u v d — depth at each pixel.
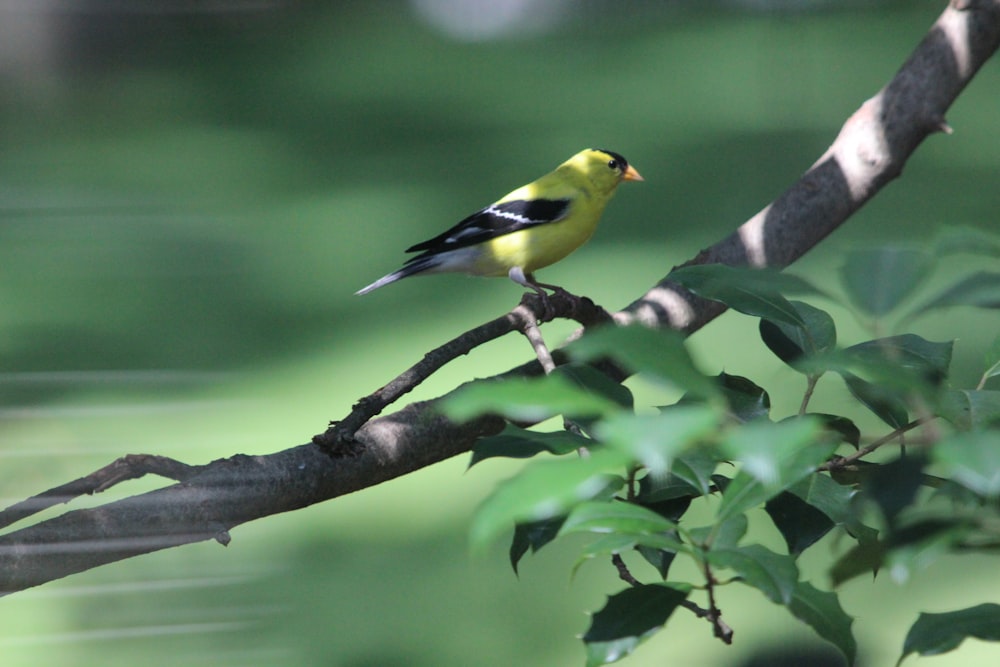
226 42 40.91
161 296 18.23
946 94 4.72
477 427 3.67
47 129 28.53
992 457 1.47
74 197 20.45
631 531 1.85
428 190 24.91
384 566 10.49
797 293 1.84
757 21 41.88
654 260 19.52
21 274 18.70
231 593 9.14
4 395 12.92
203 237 20.78
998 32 4.71
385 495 12.27
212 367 15.27
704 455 2.22
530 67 38.62
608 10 45.09
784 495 2.39
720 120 29.44
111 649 7.97
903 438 2.40
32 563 3.01
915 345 2.44
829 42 37.44
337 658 8.83
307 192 25.06
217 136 29.80
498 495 1.46
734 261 4.70
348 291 19.03
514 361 15.70
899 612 8.84
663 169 25.09
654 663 8.30
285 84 36.62
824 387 12.29
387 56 41.41
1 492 7.99
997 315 14.87
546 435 2.25
